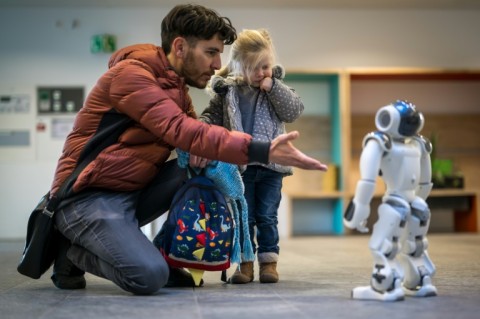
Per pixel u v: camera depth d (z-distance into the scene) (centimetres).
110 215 211
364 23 650
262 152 189
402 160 188
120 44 631
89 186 216
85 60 630
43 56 628
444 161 678
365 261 343
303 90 686
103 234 207
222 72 263
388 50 654
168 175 235
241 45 246
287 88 249
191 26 221
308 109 686
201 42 223
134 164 218
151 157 221
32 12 627
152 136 220
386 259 187
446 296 196
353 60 650
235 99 246
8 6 622
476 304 179
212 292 212
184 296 202
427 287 195
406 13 655
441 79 698
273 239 247
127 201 221
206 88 258
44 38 628
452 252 399
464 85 707
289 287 226
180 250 221
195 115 237
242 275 240
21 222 623
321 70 635
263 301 190
